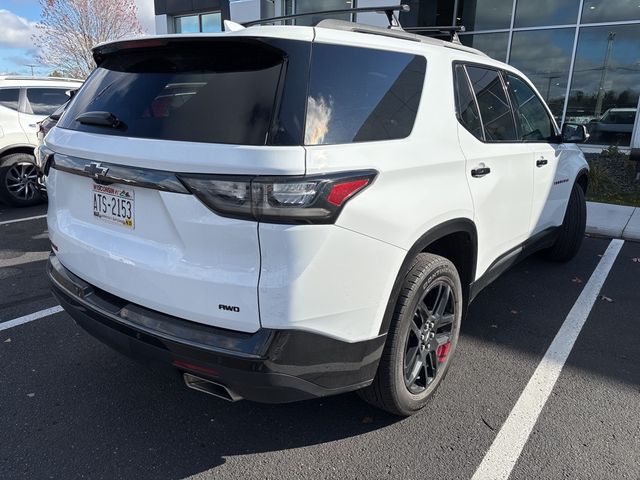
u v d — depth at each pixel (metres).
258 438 2.60
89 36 20.75
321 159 1.90
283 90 1.92
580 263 5.39
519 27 11.77
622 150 10.81
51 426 2.65
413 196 2.29
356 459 2.45
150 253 2.11
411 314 2.42
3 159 7.39
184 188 1.92
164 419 2.74
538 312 4.12
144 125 2.12
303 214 1.83
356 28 2.49
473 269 3.01
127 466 2.39
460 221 2.71
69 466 2.38
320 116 1.98
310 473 2.36
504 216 3.33
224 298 1.92
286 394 2.03
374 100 2.24
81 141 2.30
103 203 2.31
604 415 2.78
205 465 2.41
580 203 5.03
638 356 3.44
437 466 2.40
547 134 4.26
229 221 1.87
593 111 11.28
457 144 2.72
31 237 6.12
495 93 3.34
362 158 2.05
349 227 1.98
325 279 1.95
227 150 1.85
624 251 5.89
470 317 4.00
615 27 10.71
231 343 1.93
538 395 2.96
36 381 3.05
